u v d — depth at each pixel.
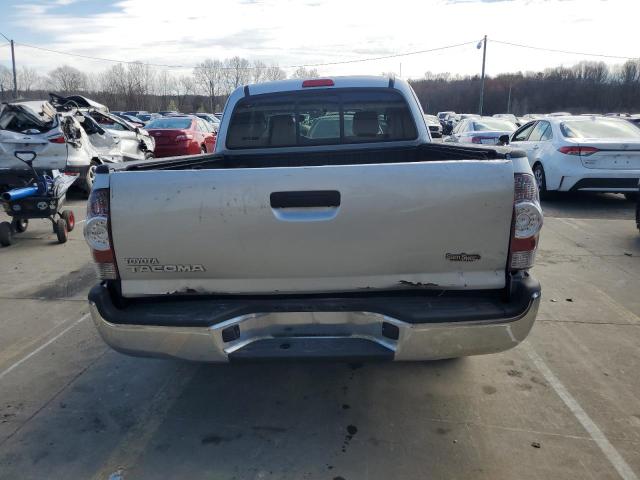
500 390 3.18
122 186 2.41
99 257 2.49
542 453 2.60
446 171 2.36
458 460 2.56
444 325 2.40
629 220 7.80
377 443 2.71
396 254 2.44
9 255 6.50
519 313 2.42
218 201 2.39
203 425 2.90
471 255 2.44
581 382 3.25
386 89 4.46
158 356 2.56
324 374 3.43
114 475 2.51
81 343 3.96
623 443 2.66
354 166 2.36
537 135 9.80
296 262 2.46
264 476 2.48
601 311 4.35
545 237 6.78
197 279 2.53
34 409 3.08
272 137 4.57
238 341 2.54
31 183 7.41
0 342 3.99
